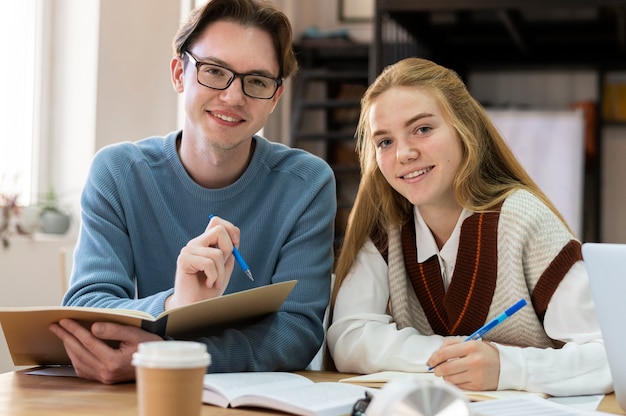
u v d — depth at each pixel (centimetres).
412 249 182
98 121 385
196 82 174
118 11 394
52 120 389
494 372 138
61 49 390
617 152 634
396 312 181
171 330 143
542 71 651
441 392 88
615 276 123
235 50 172
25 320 142
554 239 166
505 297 170
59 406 120
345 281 182
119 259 177
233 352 151
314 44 616
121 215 181
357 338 164
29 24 384
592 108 624
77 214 382
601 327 125
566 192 603
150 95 412
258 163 188
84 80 386
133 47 403
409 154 168
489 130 183
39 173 383
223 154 179
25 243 339
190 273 152
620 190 631
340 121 644
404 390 89
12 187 372
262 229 186
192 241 154
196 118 176
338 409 113
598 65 629
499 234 171
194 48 175
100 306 160
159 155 189
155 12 413
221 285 153
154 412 94
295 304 170
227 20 174
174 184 186
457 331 176
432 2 493
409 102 169
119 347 145
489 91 660
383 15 507
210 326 153
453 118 171
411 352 157
